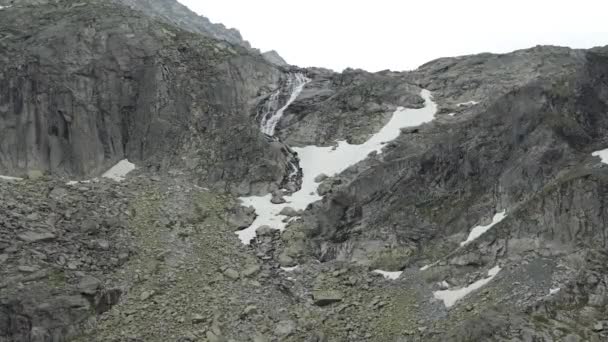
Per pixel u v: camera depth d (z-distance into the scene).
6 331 23.25
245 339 24.66
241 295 27.22
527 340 20.81
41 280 25.80
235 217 33.56
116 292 26.30
